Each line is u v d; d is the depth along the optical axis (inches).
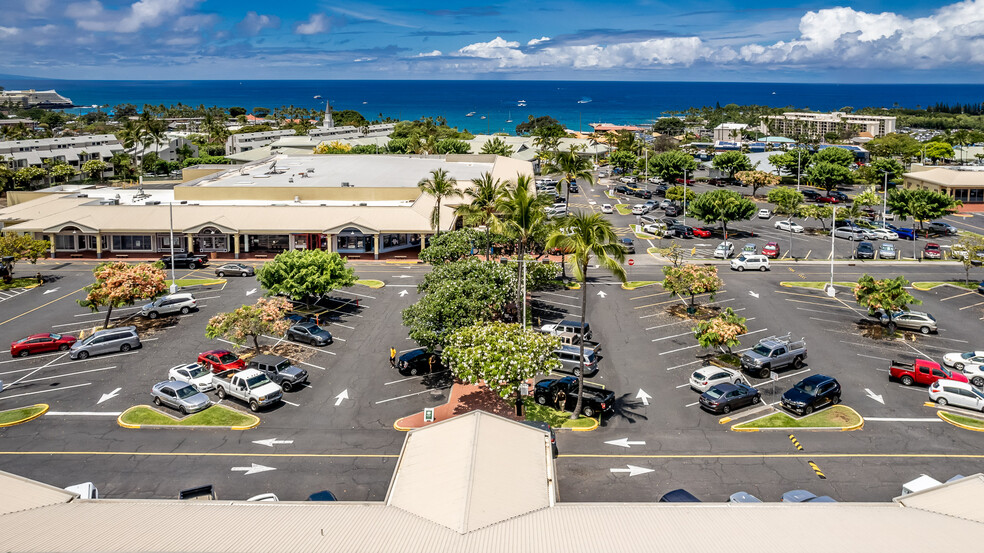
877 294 2123.5
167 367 1926.7
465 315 1825.8
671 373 1889.8
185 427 1582.2
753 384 1830.7
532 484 1061.8
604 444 1505.9
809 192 4877.0
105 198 3659.0
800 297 2576.3
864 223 3976.4
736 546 884.6
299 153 6264.8
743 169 5698.8
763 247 3469.5
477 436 1157.7
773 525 950.4
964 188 4379.9
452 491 1011.3
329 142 6978.4
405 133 7618.1
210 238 3348.9
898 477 1362.0
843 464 1414.9
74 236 3331.7
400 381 1847.9
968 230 3801.7
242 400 1721.2
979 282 2760.8
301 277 2295.8
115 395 1744.6
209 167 4532.5
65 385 1803.6
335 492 1306.6
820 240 3661.4
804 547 880.3
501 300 1925.4
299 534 918.4
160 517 987.9
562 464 1414.9
